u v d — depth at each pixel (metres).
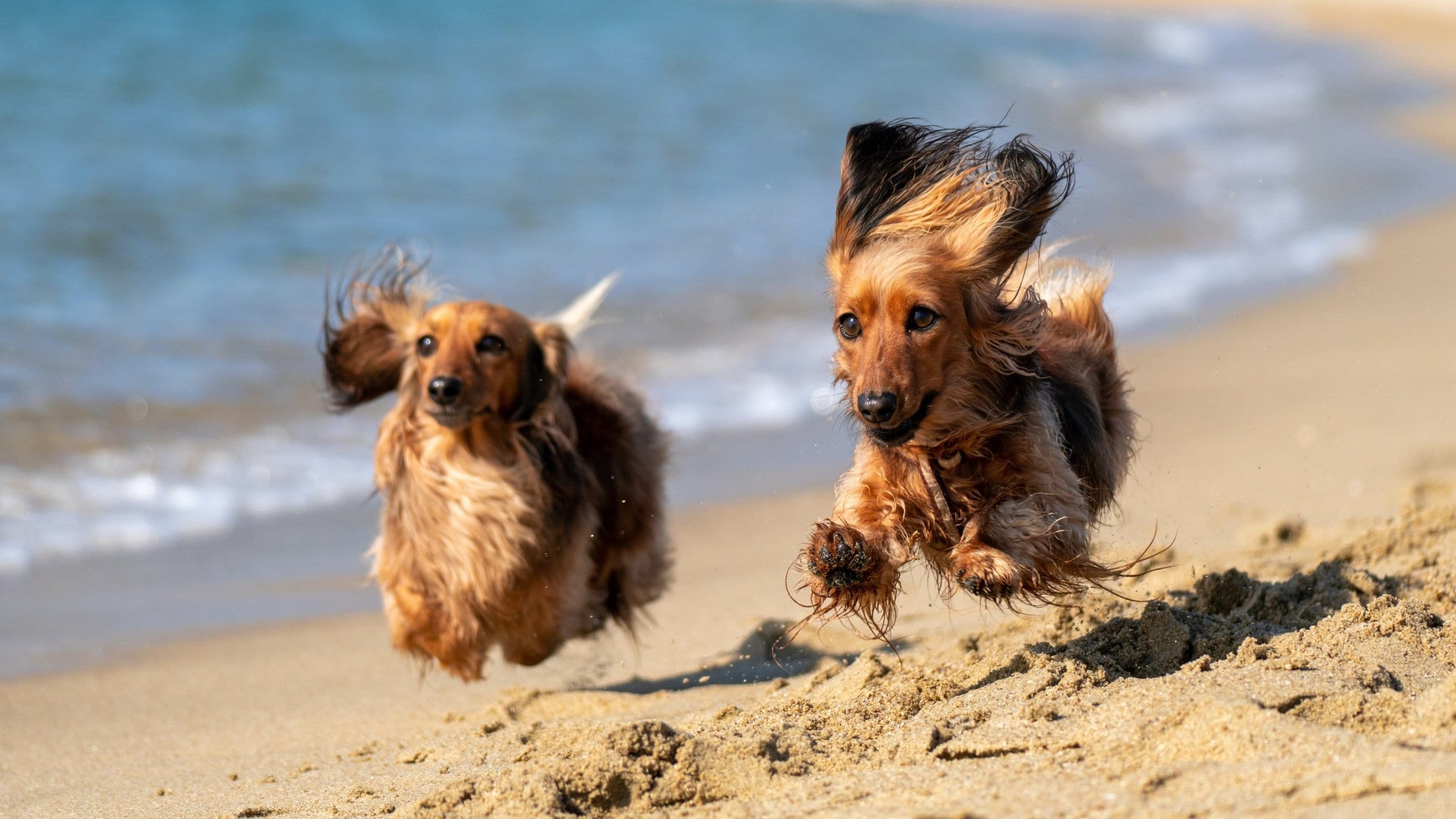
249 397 13.36
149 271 16.25
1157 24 55.66
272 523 11.14
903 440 5.84
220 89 25.05
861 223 6.38
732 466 12.80
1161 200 25.11
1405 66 47.56
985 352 6.08
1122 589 7.96
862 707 6.09
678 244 19.30
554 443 8.05
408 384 7.95
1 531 10.46
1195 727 4.93
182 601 9.75
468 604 7.72
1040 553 5.93
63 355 13.57
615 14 36.47
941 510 6.10
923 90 32.72
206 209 18.61
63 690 8.16
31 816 6.14
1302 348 16.06
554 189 21.23
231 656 8.85
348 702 8.06
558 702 7.53
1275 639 6.15
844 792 4.95
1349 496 10.47
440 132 23.88
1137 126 32.53
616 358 15.07
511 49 30.80
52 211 17.73
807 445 13.38
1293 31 57.53
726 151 24.55
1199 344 16.41
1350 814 4.02
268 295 16.03
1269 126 34.00
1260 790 4.30
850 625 6.73
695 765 5.34
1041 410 6.27
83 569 10.11
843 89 30.88
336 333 8.62
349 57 28.39
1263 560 8.59
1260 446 12.25
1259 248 21.77
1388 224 23.66
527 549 7.81
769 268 18.58
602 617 8.55
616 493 8.57
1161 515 10.31
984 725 5.54
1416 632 6.08
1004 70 36.94
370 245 17.84
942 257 6.01
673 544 9.62
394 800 5.75
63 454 11.72
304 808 5.85
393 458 7.98
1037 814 4.40
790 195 22.14
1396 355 15.45
